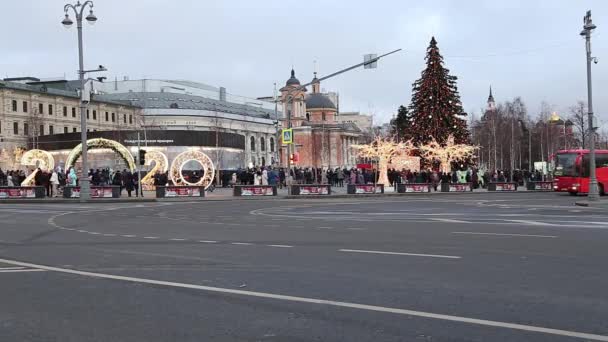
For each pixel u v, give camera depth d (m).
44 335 6.62
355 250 13.24
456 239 15.20
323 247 13.87
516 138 104.88
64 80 131.62
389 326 6.79
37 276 10.34
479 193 51.19
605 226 18.48
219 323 7.04
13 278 10.15
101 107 125.38
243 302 8.12
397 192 50.50
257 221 22.23
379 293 8.57
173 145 70.69
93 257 12.59
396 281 9.47
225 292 8.79
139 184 44.03
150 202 38.81
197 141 72.25
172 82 148.38
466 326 6.74
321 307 7.76
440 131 63.44
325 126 144.88
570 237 15.36
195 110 132.00
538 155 112.12
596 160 45.09
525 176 67.81
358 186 48.62
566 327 6.66
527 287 8.90
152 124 126.94
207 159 52.12
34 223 21.64
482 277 9.74
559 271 10.26
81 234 17.55
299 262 11.57
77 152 50.75
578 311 7.38
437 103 63.97
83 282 9.73
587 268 10.54
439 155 60.47
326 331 6.63
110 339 6.43
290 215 25.44
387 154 56.03
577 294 8.38
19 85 110.69
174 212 28.20
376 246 13.93
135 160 53.62
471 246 13.72
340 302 8.02
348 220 22.14
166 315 7.45
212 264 11.45
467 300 8.05
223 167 75.50
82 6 38.06
